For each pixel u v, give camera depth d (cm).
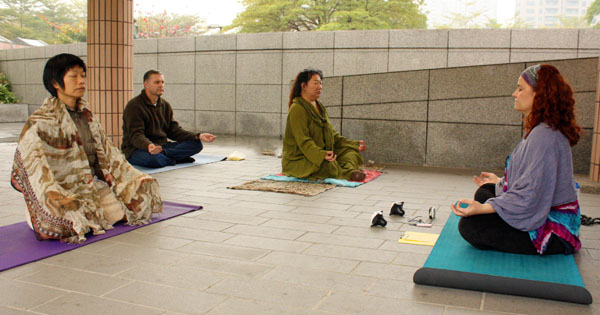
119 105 934
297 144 693
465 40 1146
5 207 510
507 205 343
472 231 360
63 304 287
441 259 342
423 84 841
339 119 913
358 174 688
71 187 416
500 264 332
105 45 918
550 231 346
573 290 292
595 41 1096
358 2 1781
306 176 681
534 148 340
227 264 354
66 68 405
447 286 313
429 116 843
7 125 1622
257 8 1903
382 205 544
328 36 1225
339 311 280
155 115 793
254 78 1309
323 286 316
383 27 1736
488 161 816
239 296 299
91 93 937
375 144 889
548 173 339
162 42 1407
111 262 355
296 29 1922
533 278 307
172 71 1405
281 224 461
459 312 280
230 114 1349
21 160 393
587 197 604
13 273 332
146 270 340
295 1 1852
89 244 393
